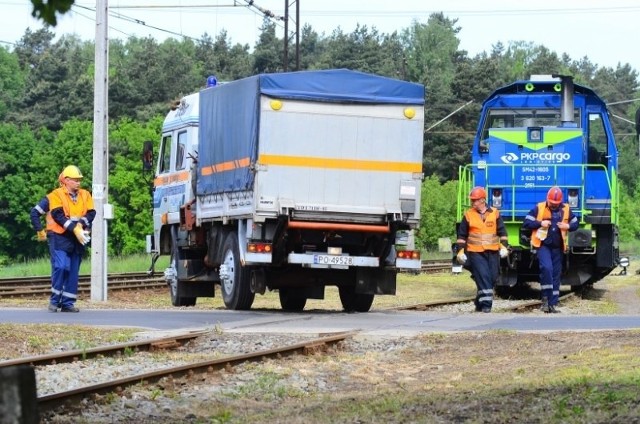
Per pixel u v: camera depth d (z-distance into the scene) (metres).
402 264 38.62
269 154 36.56
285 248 37.59
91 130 163.25
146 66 195.00
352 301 40.84
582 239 47.22
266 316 36.19
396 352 27.11
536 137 48.38
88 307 42.53
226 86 39.44
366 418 17.31
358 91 37.44
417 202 38.09
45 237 38.72
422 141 38.03
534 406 17.47
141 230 148.00
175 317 35.16
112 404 19.22
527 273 49.94
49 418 17.70
